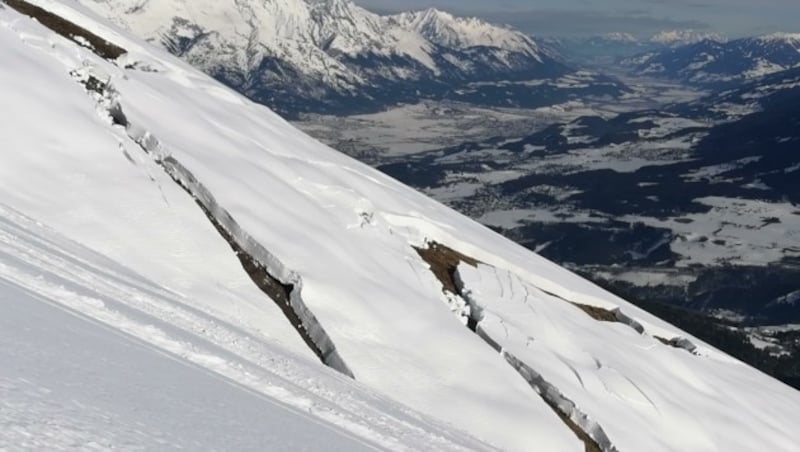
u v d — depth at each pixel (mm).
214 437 8586
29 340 9461
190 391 10781
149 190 34312
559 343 43719
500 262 52344
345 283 36219
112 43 49500
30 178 30891
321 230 39750
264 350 22500
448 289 44344
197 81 54312
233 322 27672
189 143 40156
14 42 38719
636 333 52812
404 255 44562
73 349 10023
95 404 7805
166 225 32844
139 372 10508
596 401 39344
